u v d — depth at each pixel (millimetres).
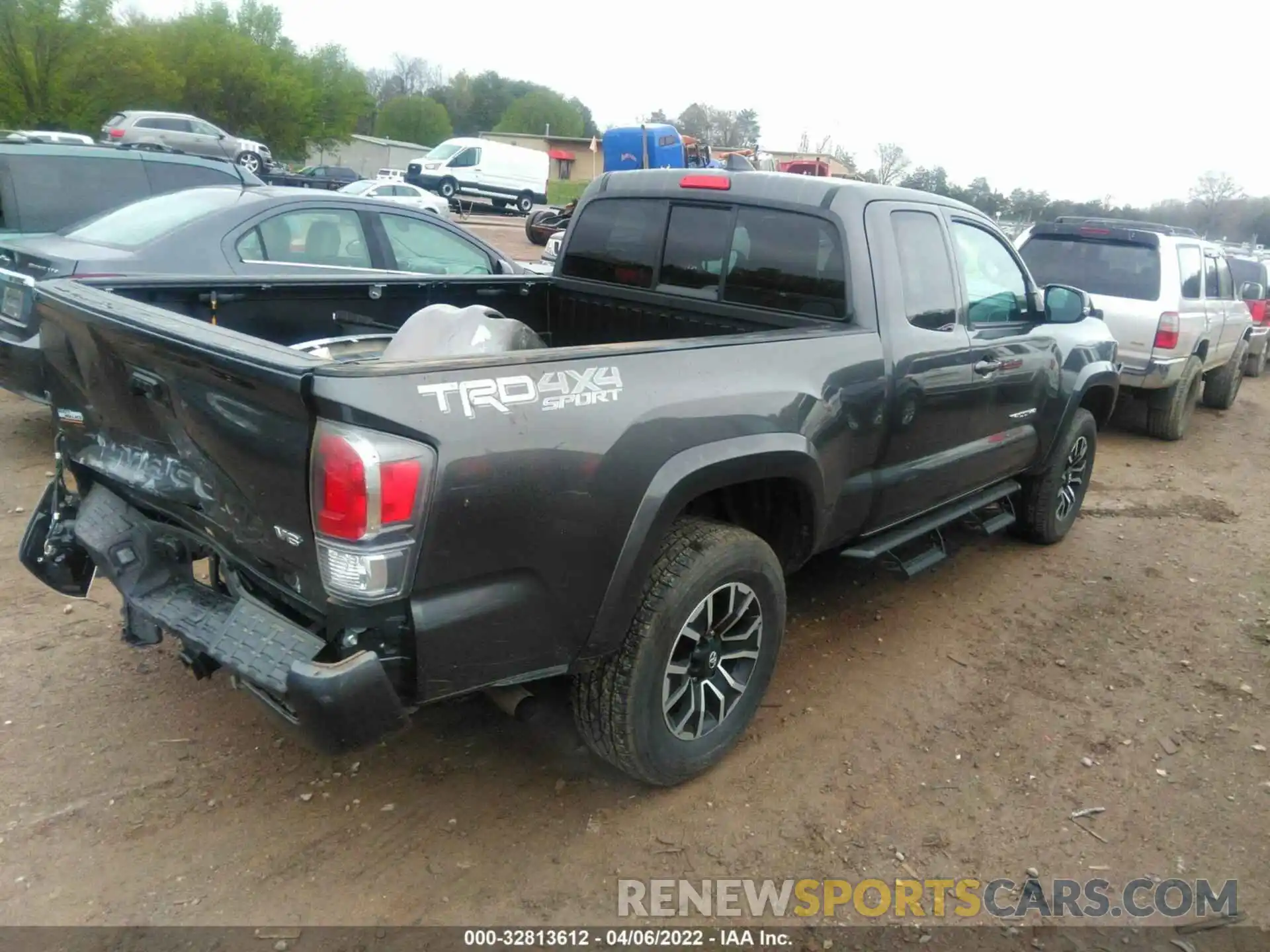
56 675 3545
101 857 2680
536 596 2441
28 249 5535
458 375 2230
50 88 40750
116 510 3008
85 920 2465
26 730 3203
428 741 3311
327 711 2174
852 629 4344
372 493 2080
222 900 2555
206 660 2646
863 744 3420
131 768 3055
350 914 2533
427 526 2188
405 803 2982
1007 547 5539
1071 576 5141
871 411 3443
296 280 3764
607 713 2773
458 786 3076
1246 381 13891
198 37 53469
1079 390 5039
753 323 3791
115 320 2471
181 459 2574
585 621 2566
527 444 2326
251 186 6746
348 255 6578
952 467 4109
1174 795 3223
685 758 3010
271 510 2291
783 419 3012
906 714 3639
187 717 3336
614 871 2742
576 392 2455
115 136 30766
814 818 3012
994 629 4426
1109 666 4121
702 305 3961
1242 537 6035
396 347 3055
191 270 5766
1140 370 8227
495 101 110625
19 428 6379
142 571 2904
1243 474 7855
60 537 3213
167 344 2299
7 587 4184
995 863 2859
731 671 3182
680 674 2939
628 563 2592
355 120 64188
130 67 42750
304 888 2613
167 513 2770
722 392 2826
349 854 2750
